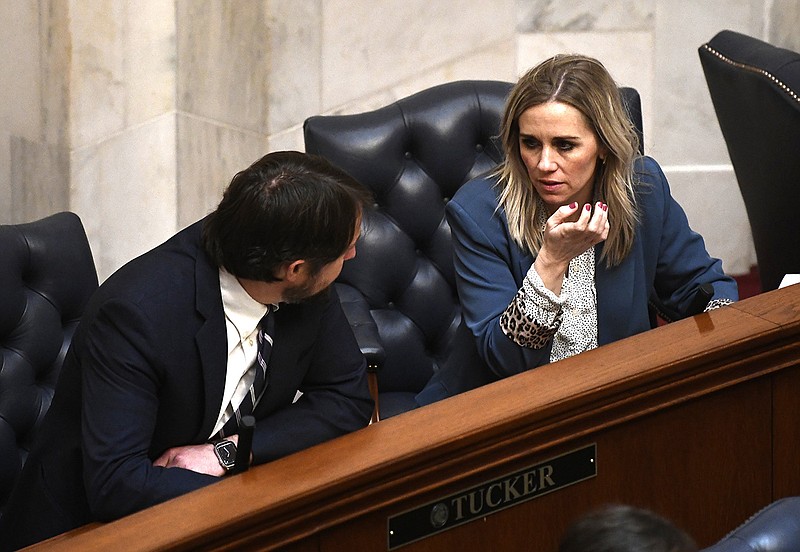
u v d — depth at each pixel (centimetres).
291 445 780
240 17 1614
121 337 725
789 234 1270
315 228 710
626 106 901
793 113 1196
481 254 905
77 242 1055
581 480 721
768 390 778
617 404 714
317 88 1716
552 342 875
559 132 848
